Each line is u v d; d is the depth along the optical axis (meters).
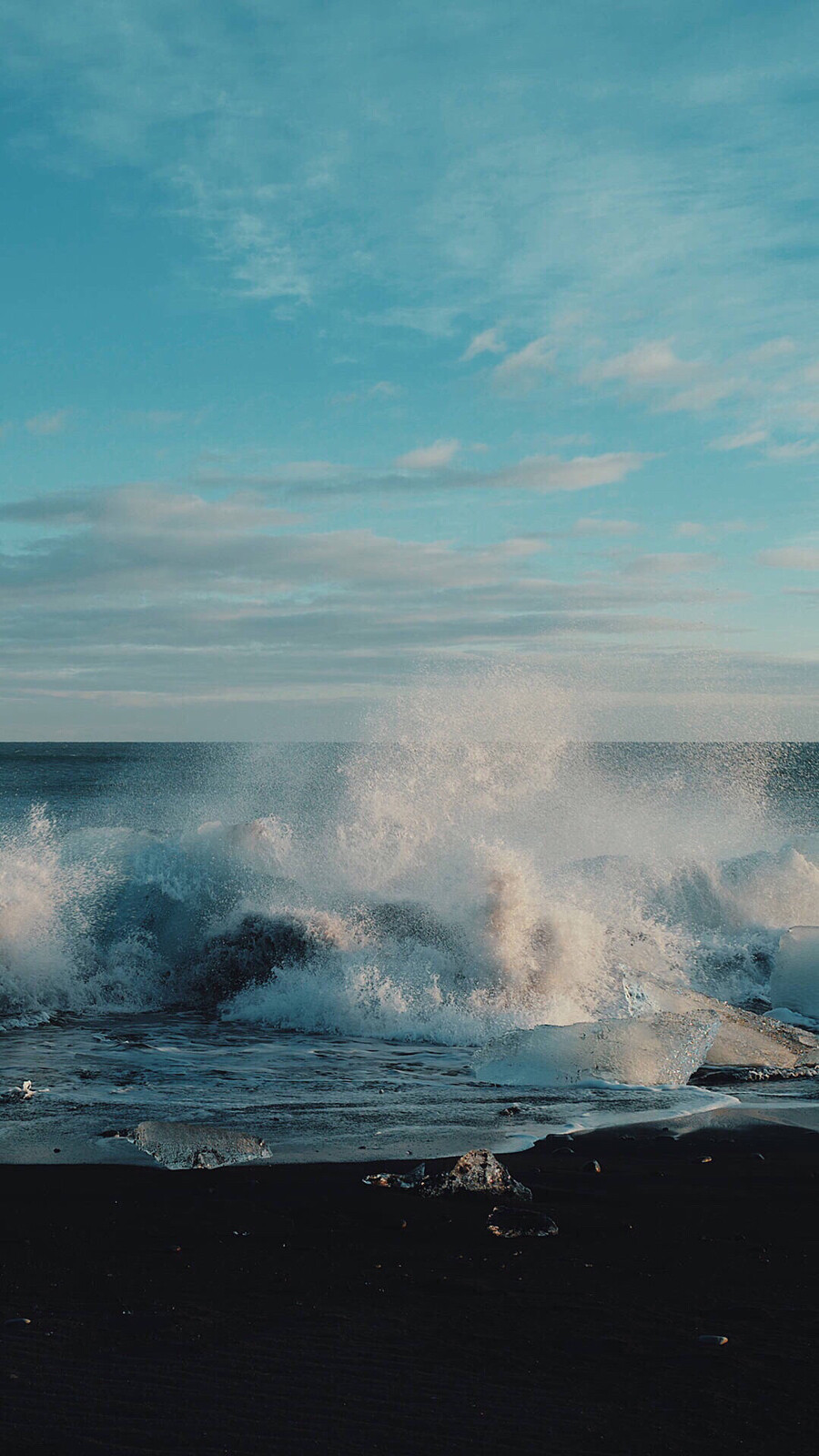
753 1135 5.30
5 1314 3.02
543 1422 2.42
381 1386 2.60
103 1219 3.88
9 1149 4.78
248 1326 2.96
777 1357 2.76
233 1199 4.12
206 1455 2.25
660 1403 2.51
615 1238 3.74
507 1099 5.98
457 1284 3.28
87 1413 2.43
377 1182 4.36
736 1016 8.09
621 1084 6.36
